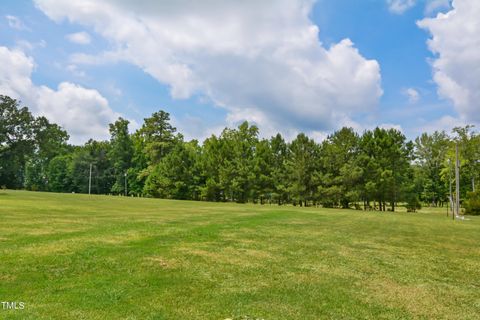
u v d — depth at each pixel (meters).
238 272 7.39
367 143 49.69
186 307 5.27
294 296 6.06
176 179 60.72
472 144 49.62
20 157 52.81
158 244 9.85
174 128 75.94
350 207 50.88
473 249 11.73
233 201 59.69
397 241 12.95
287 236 12.84
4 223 13.22
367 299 6.12
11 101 51.88
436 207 66.06
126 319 4.71
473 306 6.03
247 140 69.62
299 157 52.47
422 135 68.69
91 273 6.73
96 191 87.88
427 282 7.37
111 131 84.94
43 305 5.04
